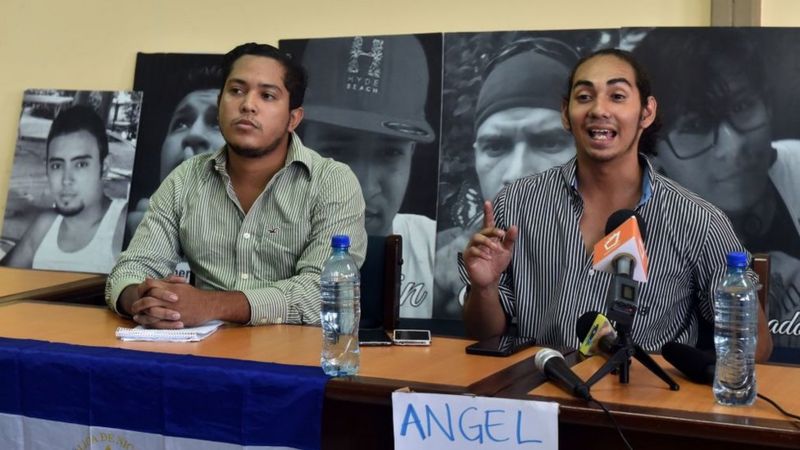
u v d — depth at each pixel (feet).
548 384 4.22
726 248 5.87
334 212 6.58
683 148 8.65
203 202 6.79
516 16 9.34
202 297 5.68
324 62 9.73
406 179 9.35
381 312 6.73
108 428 4.53
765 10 8.68
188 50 10.52
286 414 4.21
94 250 10.28
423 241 9.23
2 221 10.86
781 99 8.43
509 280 6.40
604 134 6.00
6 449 4.74
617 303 4.24
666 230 5.96
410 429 3.88
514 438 3.73
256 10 10.27
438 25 9.62
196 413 4.35
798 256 8.33
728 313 4.09
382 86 9.52
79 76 10.91
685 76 8.66
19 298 6.97
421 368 4.60
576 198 6.25
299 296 6.06
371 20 9.87
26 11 11.12
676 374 4.51
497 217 6.47
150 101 10.37
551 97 8.97
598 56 6.24
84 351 4.70
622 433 3.65
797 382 4.39
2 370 4.73
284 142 6.81
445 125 9.28
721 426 3.50
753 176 8.46
